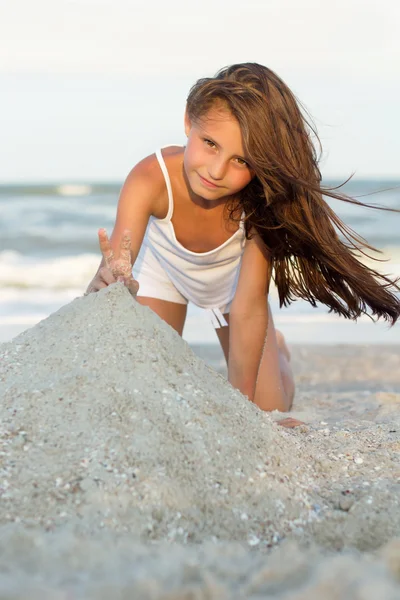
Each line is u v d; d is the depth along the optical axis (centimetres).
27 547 145
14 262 1105
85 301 223
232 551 151
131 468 173
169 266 334
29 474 169
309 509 185
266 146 248
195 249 316
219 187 258
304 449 225
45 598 120
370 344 570
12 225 1480
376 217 1445
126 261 234
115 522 161
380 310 302
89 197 1886
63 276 985
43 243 1291
